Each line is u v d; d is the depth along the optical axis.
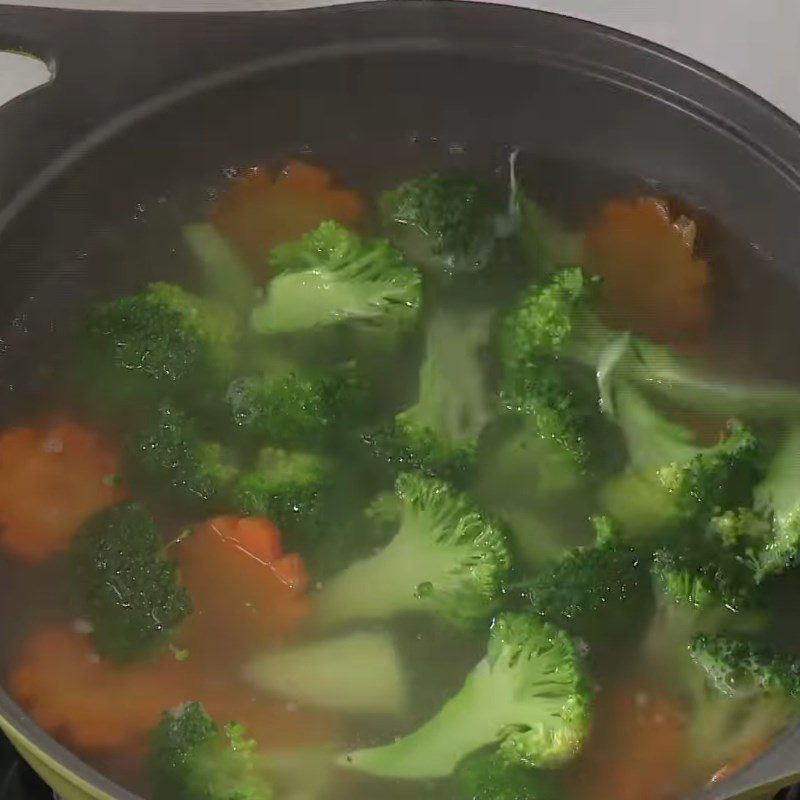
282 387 0.49
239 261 0.53
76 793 0.41
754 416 0.50
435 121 0.55
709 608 0.46
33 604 0.46
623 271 0.53
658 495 0.48
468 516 0.47
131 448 0.49
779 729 0.45
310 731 0.45
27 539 0.47
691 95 0.52
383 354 0.51
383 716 0.46
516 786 0.44
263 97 0.53
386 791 0.45
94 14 0.49
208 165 0.54
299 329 0.51
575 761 0.45
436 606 0.47
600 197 0.55
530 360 0.50
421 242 0.53
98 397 0.50
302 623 0.47
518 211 0.54
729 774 0.42
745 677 0.45
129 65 0.50
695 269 0.53
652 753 0.45
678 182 0.54
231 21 0.50
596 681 0.46
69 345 0.51
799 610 0.47
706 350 0.51
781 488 0.48
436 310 0.52
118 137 0.51
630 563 0.47
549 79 0.53
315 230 0.52
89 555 0.46
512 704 0.45
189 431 0.48
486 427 0.50
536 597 0.46
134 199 0.53
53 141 0.50
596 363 0.50
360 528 0.48
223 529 0.47
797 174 0.50
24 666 0.45
